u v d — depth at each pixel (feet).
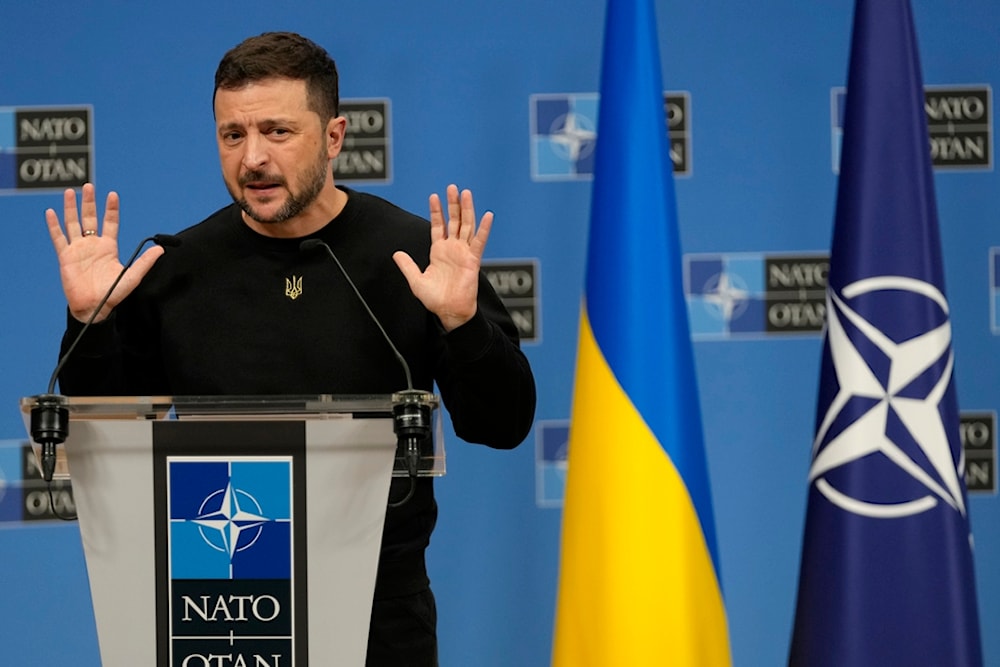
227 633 14.65
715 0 30.25
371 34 30.04
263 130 18.53
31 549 29.73
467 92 30.12
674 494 19.34
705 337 30.25
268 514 14.65
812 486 20.10
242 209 19.42
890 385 19.51
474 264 17.60
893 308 19.67
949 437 19.49
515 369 18.16
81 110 29.94
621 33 20.72
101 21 29.94
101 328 18.16
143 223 29.94
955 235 30.14
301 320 19.54
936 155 30.14
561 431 30.19
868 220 19.92
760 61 30.27
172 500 14.61
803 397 30.19
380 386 19.47
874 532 19.27
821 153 30.32
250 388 19.31
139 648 14.61
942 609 19.10
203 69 30.04
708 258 30.22
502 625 30.25
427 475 15.19
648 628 18.99
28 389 29.86
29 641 29.71
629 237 20.02
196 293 19.85
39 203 29.89
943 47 30.19
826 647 19.36
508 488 30.25
